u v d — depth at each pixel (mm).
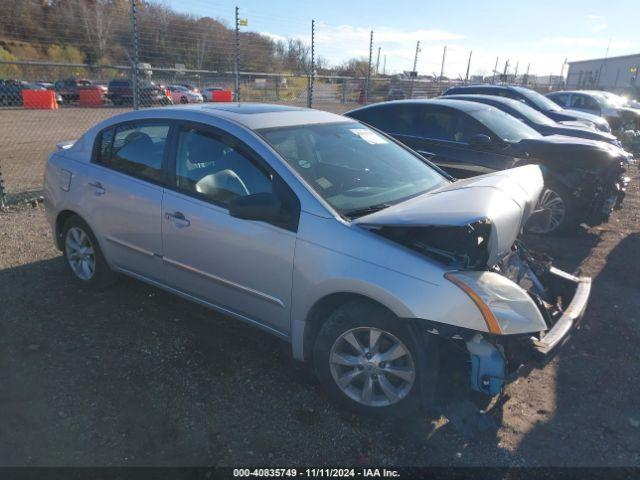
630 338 4070
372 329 2895
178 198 3650
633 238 6664
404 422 3014
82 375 3365
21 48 15383
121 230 4062
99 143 4297
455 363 2834
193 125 3713
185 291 3812
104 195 4117
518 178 3420
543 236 6695
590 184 6355
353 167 3664
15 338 3783
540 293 3586
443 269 2729
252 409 3088
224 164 3500
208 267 3549
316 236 3012
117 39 12789
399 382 2963
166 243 3756
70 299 4414
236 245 3334
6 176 9484
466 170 7074
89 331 3910
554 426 3021
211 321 4117
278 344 3814
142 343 3766
